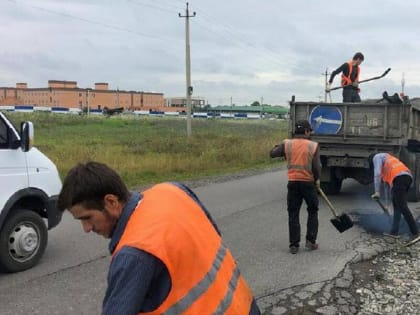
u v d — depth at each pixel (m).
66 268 6.15
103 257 6.61
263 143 23.27
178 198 2.17
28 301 5.11
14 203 5.95
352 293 5.41
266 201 10.80
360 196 11.63
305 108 11.18
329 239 7.59
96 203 2.00
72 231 7.97
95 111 78.38
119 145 22.09
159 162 15.94
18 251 6.00
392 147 10.57
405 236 7.82
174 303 1.94
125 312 1.82
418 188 10.88
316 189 6.94
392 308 5.04
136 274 1.86
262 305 5.01
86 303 5.08
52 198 6.49
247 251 6.90
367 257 6.70
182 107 131.62
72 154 16.83
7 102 123.75
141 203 2.09
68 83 134.12
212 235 2.18
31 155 6.29
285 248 7.07
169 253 1.92
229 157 19.00
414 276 6.00
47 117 48.03
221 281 2.08
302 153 6.79
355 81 12.79
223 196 11.43
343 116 10.86
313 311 4.91
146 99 138.62
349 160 10.90
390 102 10.43
